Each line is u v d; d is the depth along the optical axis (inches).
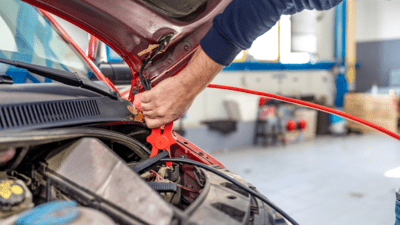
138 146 35.6
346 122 264.4
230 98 203.6
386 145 213.5
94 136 30.5
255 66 227.0
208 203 25.7
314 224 94.8
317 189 124.6
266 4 28.0
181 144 44.5
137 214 22.0
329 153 189.2
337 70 279.6
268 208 29.8
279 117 212.1
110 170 24.9
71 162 25.6
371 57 302.7
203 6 33.3
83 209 17.6
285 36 240.4
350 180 135.9
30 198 23.3
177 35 34.2
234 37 29.2
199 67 30.6
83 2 30.1
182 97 32.1
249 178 138.9
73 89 33.8
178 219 21.9
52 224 15.8
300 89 259.8
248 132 207.2
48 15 49.3
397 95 280.8
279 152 191.3
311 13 257.1
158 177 32.6
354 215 100.7
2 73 33.6
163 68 36.3
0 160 24.2
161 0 30.9
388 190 123.3
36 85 31.1
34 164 27.4
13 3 44.8
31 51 42.0
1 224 16.1
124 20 31.7
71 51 47.2
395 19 287.0
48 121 27.2
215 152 189.5
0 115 24.4
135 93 38.1
